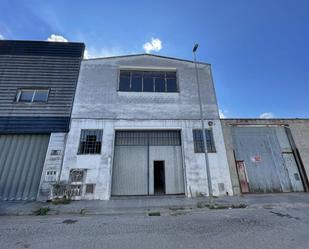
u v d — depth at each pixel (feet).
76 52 35.04
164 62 36.68
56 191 25.80
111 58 35.65
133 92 33.30
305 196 27.50
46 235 13.87
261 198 26.27
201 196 27.78
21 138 28.48
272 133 33.94
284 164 32.17
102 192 26.61
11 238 13.32
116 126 30.68
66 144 28.43
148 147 31.01
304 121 34.78
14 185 26.03
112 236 13.60
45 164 26.89
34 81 31.78
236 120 33.53
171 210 21.09
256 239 12.67
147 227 15.49
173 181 29.73
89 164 27.76
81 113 30.73
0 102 29.73
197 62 37.50
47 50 34.27
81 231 14.69
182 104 33.42
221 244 12.01
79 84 32.76
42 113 29.76
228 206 22.27
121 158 30.07
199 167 29.53
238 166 31.24
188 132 31.53
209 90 35.32
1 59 32.58
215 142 31.30
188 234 13.80
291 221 16.47
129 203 23.98
